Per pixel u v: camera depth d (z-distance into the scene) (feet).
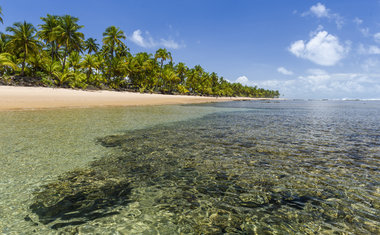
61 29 139.85
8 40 133.49
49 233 9.31
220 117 61.36
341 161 20.36
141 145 25.52
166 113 65.57
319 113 83.66
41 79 127.85
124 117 50.83
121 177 15.81
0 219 10.18
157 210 11.48
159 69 244.42
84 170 17.02
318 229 10.05
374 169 18.21
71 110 60.49
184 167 18.19
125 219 10.59
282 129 39.60
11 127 32.32
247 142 28.12
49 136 27.81
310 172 17.39
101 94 120.57
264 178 16.05
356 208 11.96
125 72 195.00
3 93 74.38
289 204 12.33
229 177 16.17
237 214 11.23
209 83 374.63
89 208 11.46
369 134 34.88
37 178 15.16
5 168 16.76
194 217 10.89
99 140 27.30
